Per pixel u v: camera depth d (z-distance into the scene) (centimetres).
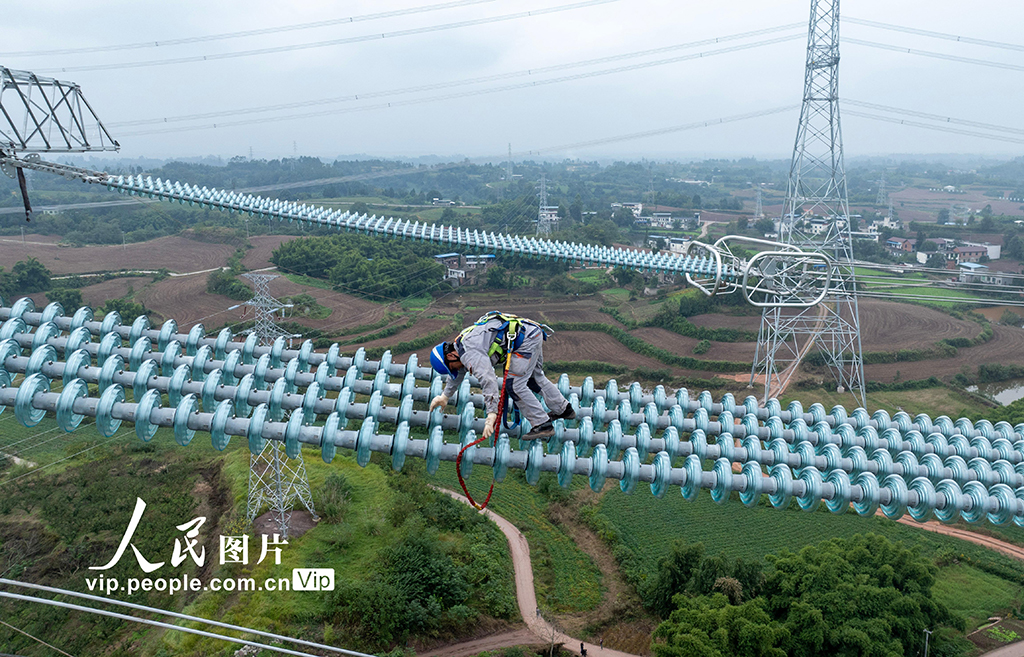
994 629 3045
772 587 3031
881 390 6084
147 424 691
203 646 2377
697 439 793
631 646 2941
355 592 2719
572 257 2639
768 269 2564
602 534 3694
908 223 16788
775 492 741
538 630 2973
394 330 6894
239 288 7862
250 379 793
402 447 681
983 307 8950
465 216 14188
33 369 762
